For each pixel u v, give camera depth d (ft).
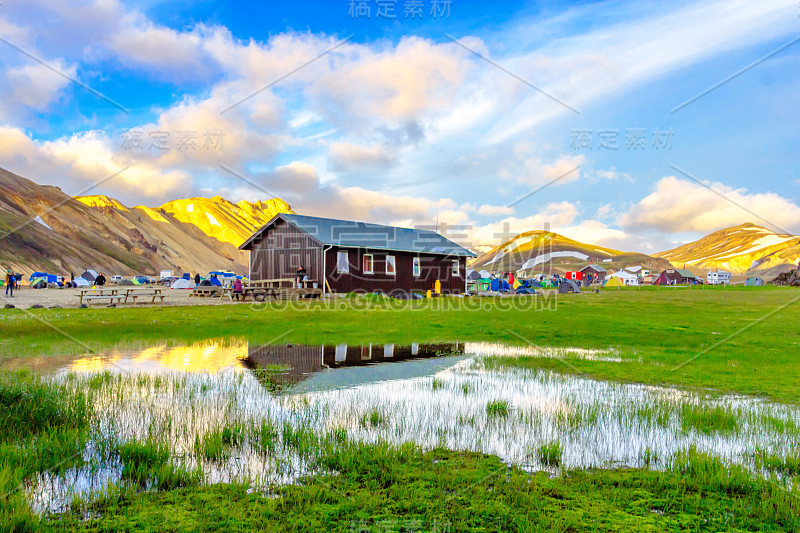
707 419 26.05
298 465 19.44
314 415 26.27
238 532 14.06
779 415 27.63
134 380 34.27
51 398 25.73
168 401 28.84
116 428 23.54
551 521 14.82
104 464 19.16
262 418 25.46
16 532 13.79
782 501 16.20
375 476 18.37
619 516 15.33
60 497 16.34
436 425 24.91
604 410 27.96
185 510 15.40
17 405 24.02
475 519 15.06
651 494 17.01
